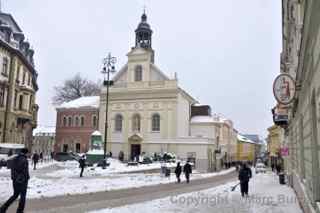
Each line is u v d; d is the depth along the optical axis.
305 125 10.99
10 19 49.62
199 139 58.69
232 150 89.56
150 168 41.84
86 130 65.88
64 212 12.26
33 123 56.56
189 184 27.89
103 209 13.06
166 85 61.59
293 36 17.98
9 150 37.25
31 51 54.19
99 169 37.16
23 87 48.19
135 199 16.72
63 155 53.75
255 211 13.09
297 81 12.83
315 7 6.23
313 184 8.80
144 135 61.75
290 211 13.20
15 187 11.23
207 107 68.94
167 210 13.02
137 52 64.94
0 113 41.75
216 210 13.19
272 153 74.75
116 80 66.50
